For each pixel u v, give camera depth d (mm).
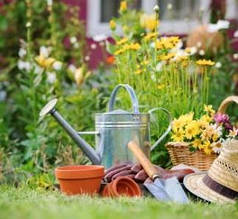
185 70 6051
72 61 9695
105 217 3275
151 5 11172
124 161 5078
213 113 5383
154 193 4531
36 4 10031
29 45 7461
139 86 6086
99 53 10789
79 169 4660
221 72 7863
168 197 4453
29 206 3799
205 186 4555
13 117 8625
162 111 5859
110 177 4805
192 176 4746
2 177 5695
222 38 8125
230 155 4449
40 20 10133
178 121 5305
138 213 3496
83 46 9406
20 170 5812
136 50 6090
